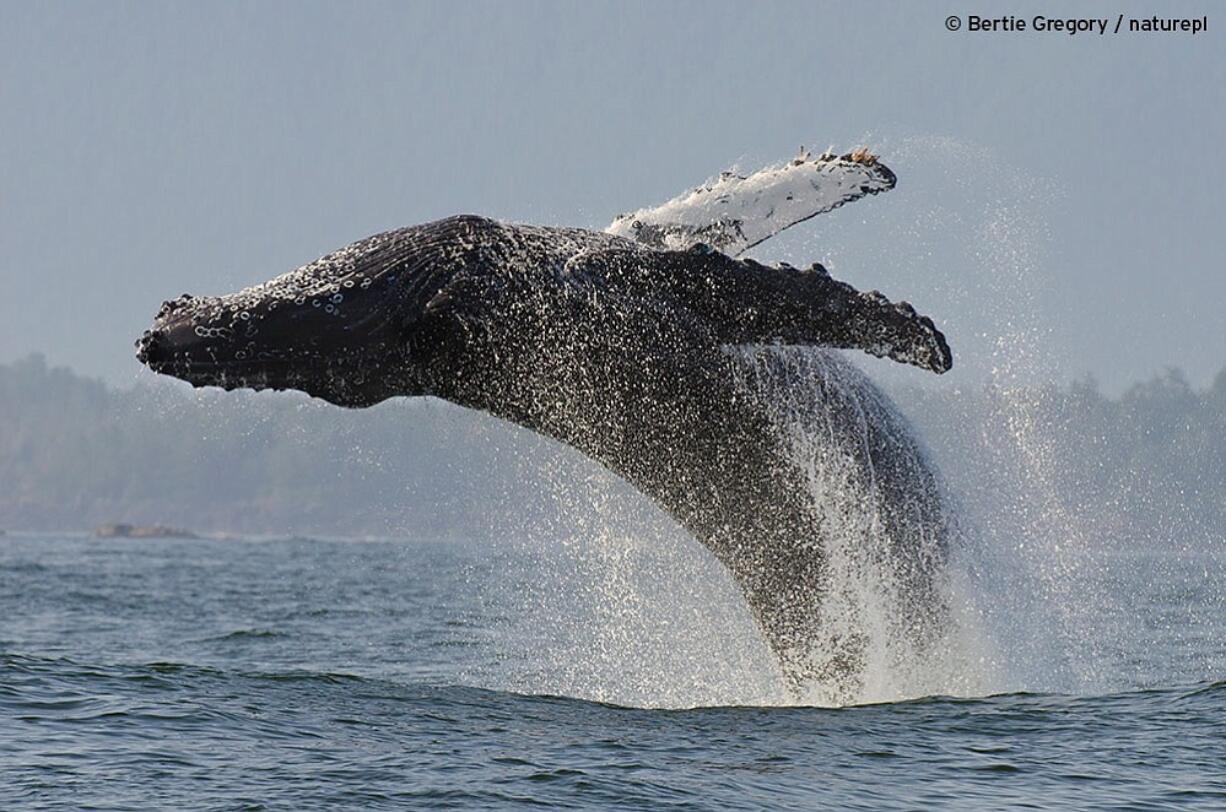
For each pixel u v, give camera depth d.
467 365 60.62
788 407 62.53
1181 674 86.44
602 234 62.81
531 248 60.47
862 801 49.78
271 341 57.69
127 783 51.91
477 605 147.25
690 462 63.75
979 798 50.34
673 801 49.47
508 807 48.97
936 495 65.25
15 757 55.28
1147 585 169.88
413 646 104.56
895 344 55.69
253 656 99.94
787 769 53.28
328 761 54.44
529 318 59.84
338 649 103.62
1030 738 57.94
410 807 49.06
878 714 62.03
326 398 59.78
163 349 57.19
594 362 60.94
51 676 69.44
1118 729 59.25
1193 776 53.00
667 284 58.16
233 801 49.78
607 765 53.59
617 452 64.25
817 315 56.38
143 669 72.06
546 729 59.59
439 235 60.28
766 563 66.19
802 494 63.94
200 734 58.75
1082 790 51.31
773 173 66.44
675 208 66.06
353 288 58.66
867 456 63.75
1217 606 137.38
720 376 61.19
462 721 61.28
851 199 65.06
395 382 59.91
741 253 65.12
